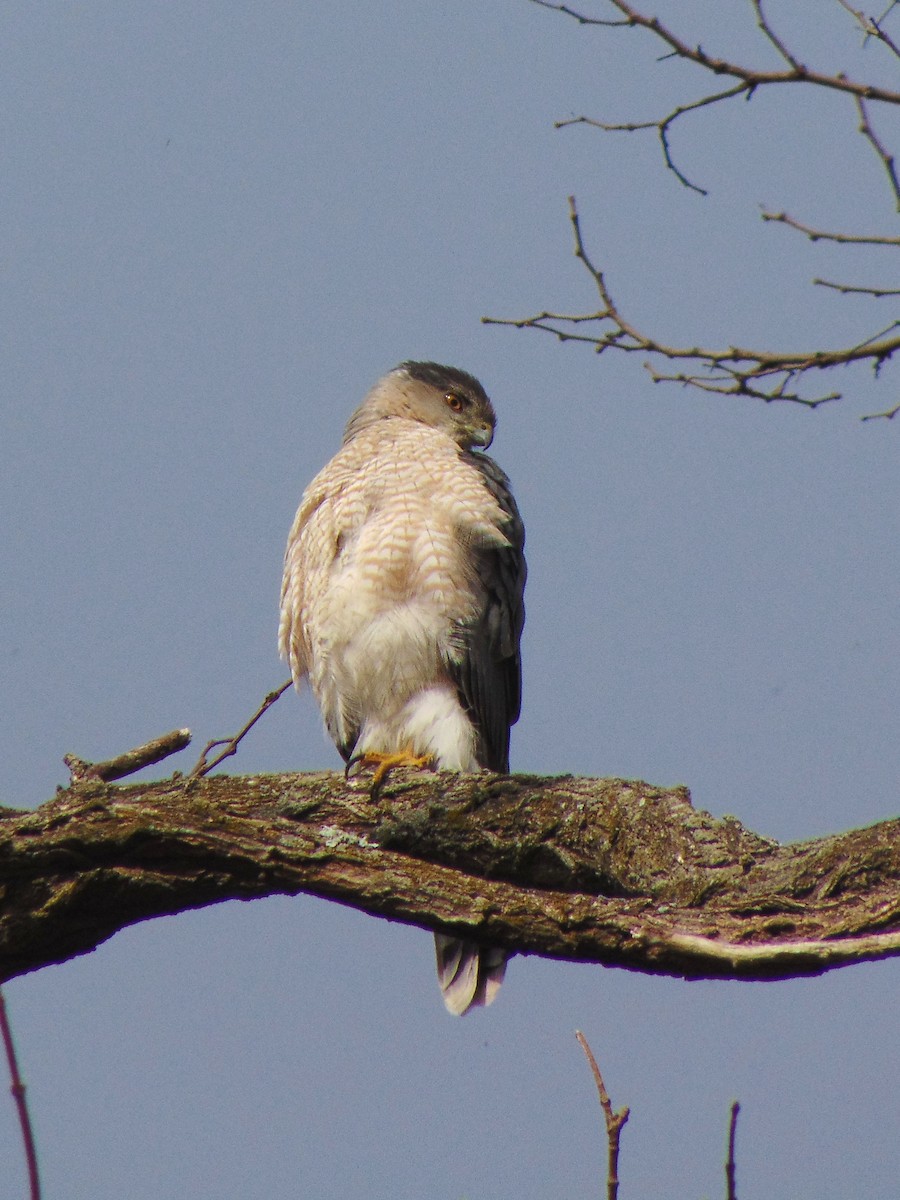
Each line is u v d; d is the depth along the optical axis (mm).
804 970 7293
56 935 8102
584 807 8625
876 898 7539
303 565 12445
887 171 7566
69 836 7918
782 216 7730
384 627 11906
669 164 8359
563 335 8195
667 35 7707
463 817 8664
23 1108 4898
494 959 11117
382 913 7996
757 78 7723
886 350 7605
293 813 8680
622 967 7645
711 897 7910
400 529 11945
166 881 8047
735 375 7781
